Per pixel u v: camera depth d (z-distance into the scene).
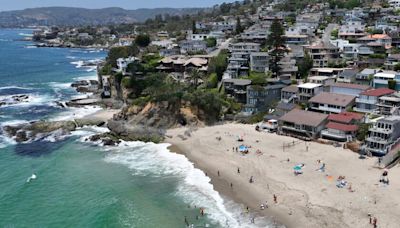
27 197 60.81
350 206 52.97
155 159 75.81
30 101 126.75
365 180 59.91
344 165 66.06
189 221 52.91
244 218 53.00
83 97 130.50
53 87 150.25
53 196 61.12
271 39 121.06
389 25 145.75
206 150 78.00
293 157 70.75
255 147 76.88
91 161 75.50
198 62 124.44
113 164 73.81
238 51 124.06
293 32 149.12
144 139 87.38
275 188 60.06
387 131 69.62
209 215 54.28
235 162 70.81
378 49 117.06
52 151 81.38
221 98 100.56
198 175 67.38
